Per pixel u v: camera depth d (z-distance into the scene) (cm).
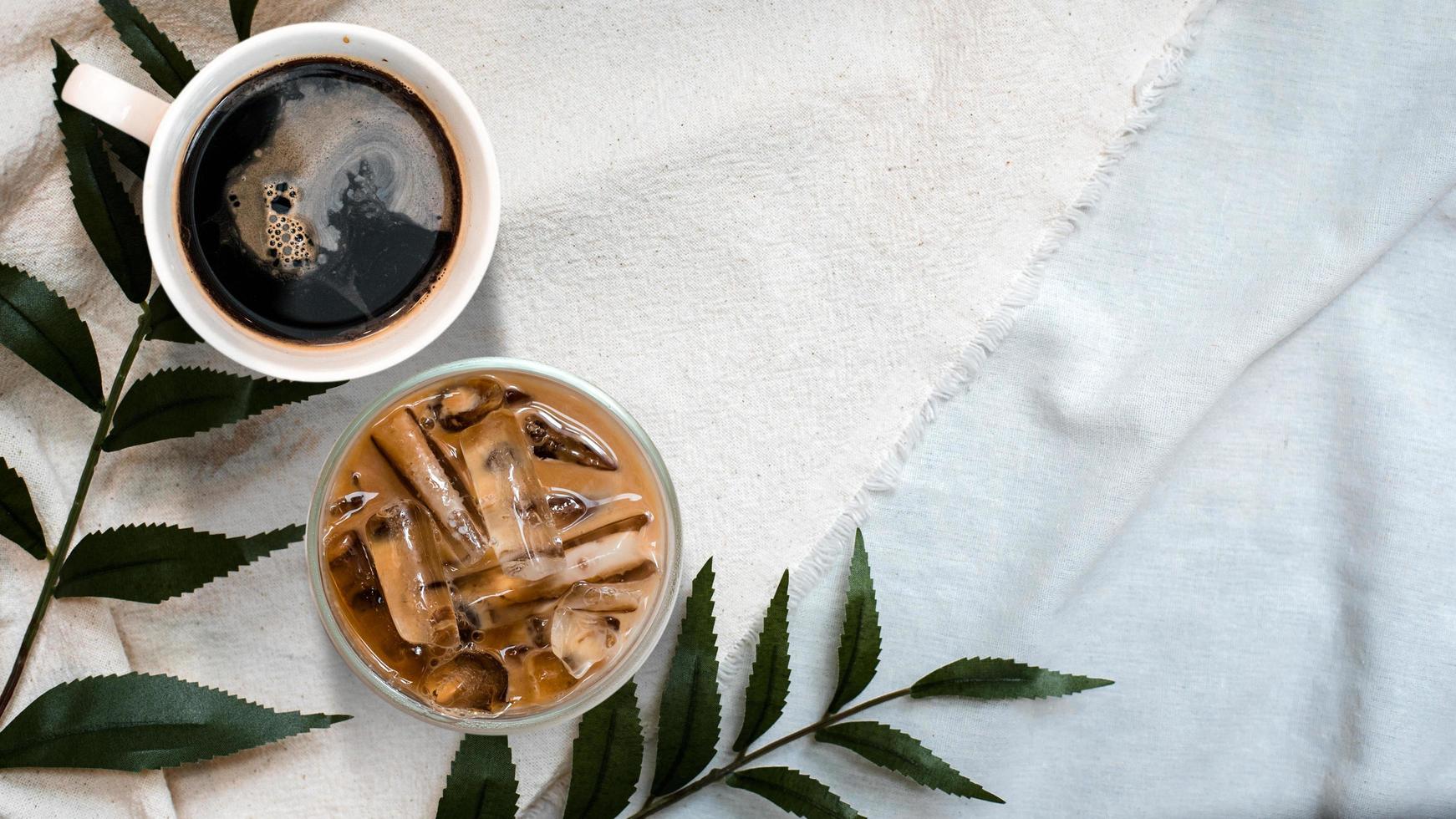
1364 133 73
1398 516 75
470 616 68
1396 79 73
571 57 72
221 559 67
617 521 69
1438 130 73
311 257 68
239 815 71
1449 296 75
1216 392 74
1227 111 73
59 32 69
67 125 68
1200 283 73
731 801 73
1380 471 76
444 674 67
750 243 73
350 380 72
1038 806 76
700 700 70
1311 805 77
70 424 71
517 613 68
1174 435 73
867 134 73
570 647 67
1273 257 74
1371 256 74
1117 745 76
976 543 74
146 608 71
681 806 73
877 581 74
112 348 71
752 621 73
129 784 70
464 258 68
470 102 67
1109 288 73
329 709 72
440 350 72
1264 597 76
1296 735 77
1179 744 76
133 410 68
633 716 70
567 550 69
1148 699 76
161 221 66
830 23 73
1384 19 73
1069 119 73
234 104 67
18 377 70
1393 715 76
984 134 73
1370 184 73
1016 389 73
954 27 73
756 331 73
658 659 73
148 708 68
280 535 68
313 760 72
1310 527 76
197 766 71
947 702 74
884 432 73
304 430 72
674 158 72
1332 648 77
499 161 72
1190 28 73
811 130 73
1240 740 77
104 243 68
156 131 65
